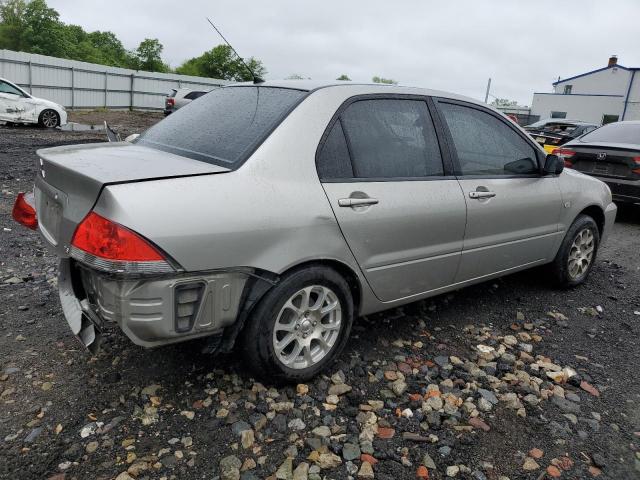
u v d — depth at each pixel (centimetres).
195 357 325
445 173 355
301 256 278
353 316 320
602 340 392
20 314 371
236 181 262
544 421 288
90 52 5409
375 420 279
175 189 244
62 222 263
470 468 249
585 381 331
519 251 418
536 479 245
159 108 3641
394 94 341
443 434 272
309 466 244
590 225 479
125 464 239
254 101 323
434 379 323
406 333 380
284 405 284
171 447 250
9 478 227
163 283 239
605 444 272
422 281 351
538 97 4978
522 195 404
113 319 243
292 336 292
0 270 450
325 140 298
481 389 313
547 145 1408
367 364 333
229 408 279
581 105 4784
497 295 466
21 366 307
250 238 259
